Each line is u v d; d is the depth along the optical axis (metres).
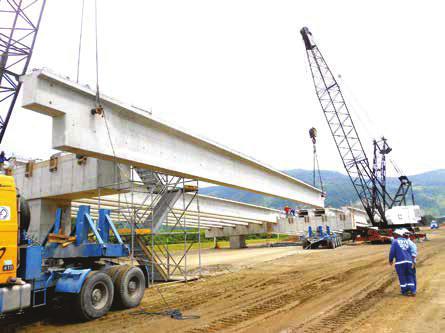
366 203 44.25
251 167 24.62
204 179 19.05
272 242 59.28
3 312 7.36
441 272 14.95
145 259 15.36
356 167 43.84
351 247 35.31
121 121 13.88
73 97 12.04
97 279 9.28
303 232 44.56
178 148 16.98
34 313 9.75
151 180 18.19
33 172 19.44
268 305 10.04
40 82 11.02
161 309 10.12
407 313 8.52
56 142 11.77
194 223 43.25
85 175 16.86
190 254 35.94
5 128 24.27
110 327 8.35
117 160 13.88
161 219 16.66
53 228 11.07
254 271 19.02
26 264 8.05
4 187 7.73
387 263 19.12
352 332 7.21
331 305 9.68
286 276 16.27
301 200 35.12
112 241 15.92
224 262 25.48
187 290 13.40
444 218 151.88
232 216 37.41
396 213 41.16
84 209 11.11
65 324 8.73
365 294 11.04
